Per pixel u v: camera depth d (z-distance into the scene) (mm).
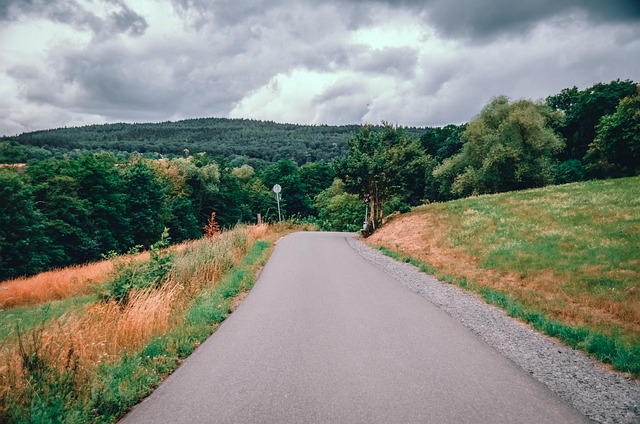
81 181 44500
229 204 77312
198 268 11953
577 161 51969
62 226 39594
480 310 8430
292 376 5082
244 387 4801
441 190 57625
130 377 5051
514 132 46000
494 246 15156
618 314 8211
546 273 11328
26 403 4348
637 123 39188
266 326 7406
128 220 48688
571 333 6512
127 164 58656
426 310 8398
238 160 147500
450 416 3984
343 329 7086
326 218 71688
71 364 5062
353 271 13617
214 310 8234
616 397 4438
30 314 11781
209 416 4105
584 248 12656
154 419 4090
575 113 55031
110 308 7703
